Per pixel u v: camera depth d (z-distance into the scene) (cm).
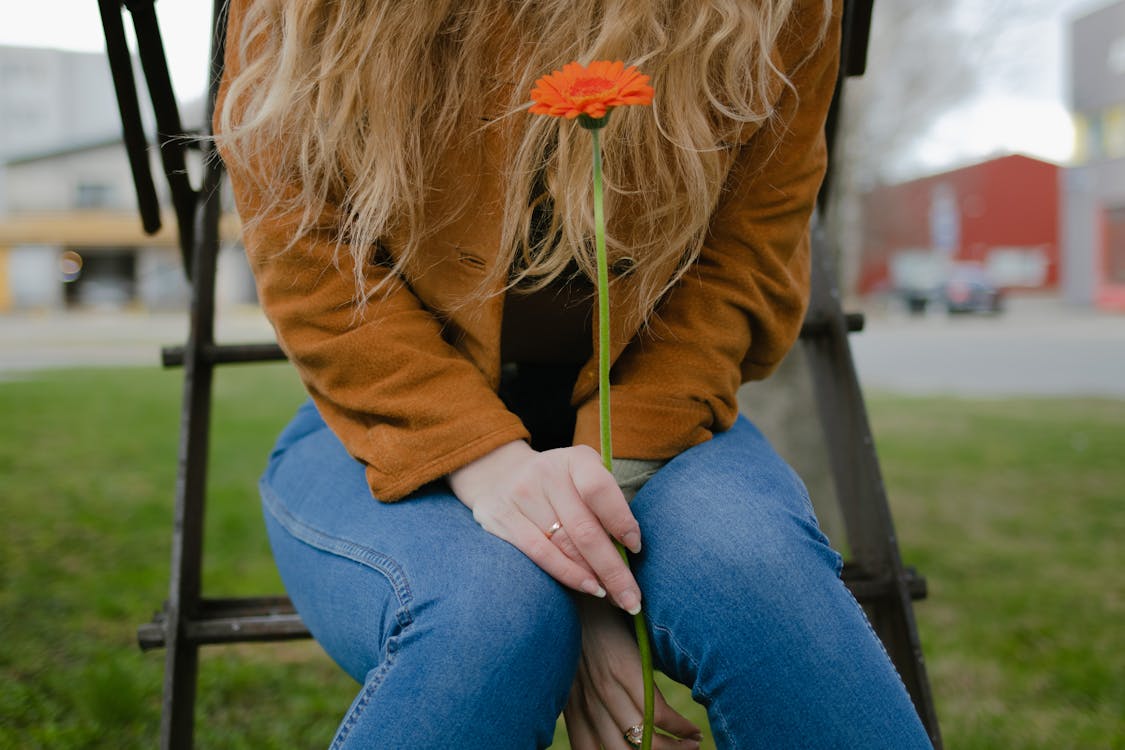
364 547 80
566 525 74
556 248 89
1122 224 2220
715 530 74
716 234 95
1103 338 1611
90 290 2822
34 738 174
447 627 69
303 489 95
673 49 84
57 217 2784
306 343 87
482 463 80
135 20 113
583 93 63
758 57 88
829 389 127
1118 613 261
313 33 86
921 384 1007
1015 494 425
